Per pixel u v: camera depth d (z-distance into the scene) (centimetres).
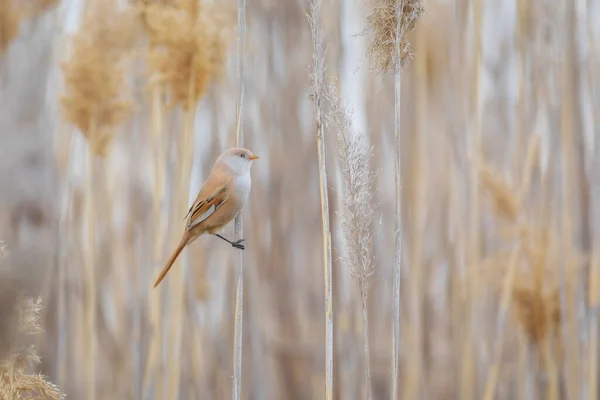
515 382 1130
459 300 1163
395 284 661
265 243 1294
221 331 1223
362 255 630
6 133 1162
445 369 1259
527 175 1018
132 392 1117
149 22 855
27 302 518
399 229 659
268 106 1301
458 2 1148
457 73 1152
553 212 1023
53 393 523
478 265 1062
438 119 1287
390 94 1254
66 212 1075
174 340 920
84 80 941
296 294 1329
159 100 947
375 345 1302
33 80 1216
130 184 1214
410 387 1122
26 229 1112
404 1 635
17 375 511
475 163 1084
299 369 1298
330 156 1149
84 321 1027
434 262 1323
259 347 1191
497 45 1300
